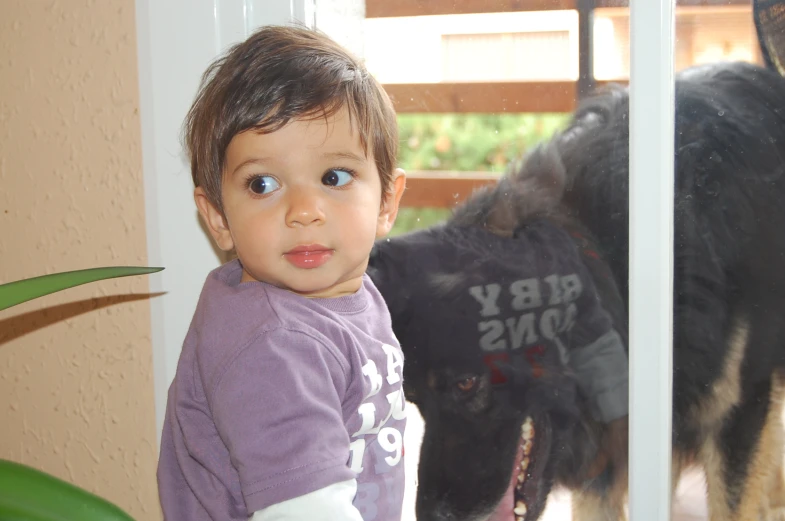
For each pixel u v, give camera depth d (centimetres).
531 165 89
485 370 97
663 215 79
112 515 50
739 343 92
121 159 81
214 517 63
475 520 100
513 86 87
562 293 91
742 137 85
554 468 96
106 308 85
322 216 60
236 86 62
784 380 93
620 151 85
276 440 54
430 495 100
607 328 90
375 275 95
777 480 97
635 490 85
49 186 85
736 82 83
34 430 91
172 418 67
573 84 85
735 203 87
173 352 82
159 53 78
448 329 96
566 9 83
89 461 89
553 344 93
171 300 82
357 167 63
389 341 70
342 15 87
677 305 90
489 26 86
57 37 81
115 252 83
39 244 87
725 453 95
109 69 80
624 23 81
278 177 61
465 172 91
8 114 85
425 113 90
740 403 94
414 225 94
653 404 83
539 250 92
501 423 98
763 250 89
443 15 87
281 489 53
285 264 61
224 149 62
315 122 60
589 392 92
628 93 82
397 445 69
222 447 63
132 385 85
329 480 54
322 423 56
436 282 95
